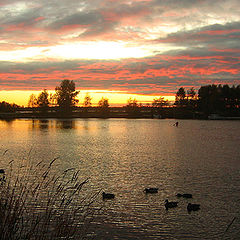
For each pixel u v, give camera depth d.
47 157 36.50
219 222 16.22
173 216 16.92
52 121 157.00
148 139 64.75
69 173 26.02
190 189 22.05
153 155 39.53
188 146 50.78
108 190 21.44
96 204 17.92
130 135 75.75
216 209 18.03
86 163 32.38
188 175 26.55
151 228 15.30
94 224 14.80
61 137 67.62
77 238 12.40
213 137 69.69
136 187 22.44
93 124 130.50
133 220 16.09
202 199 19.80
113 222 15.48
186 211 17.67
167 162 33.66
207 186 22.92
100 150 44.72
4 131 85.12
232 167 30.55
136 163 32.75
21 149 44.47
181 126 118.12
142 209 17.80
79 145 51.50
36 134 75.50
